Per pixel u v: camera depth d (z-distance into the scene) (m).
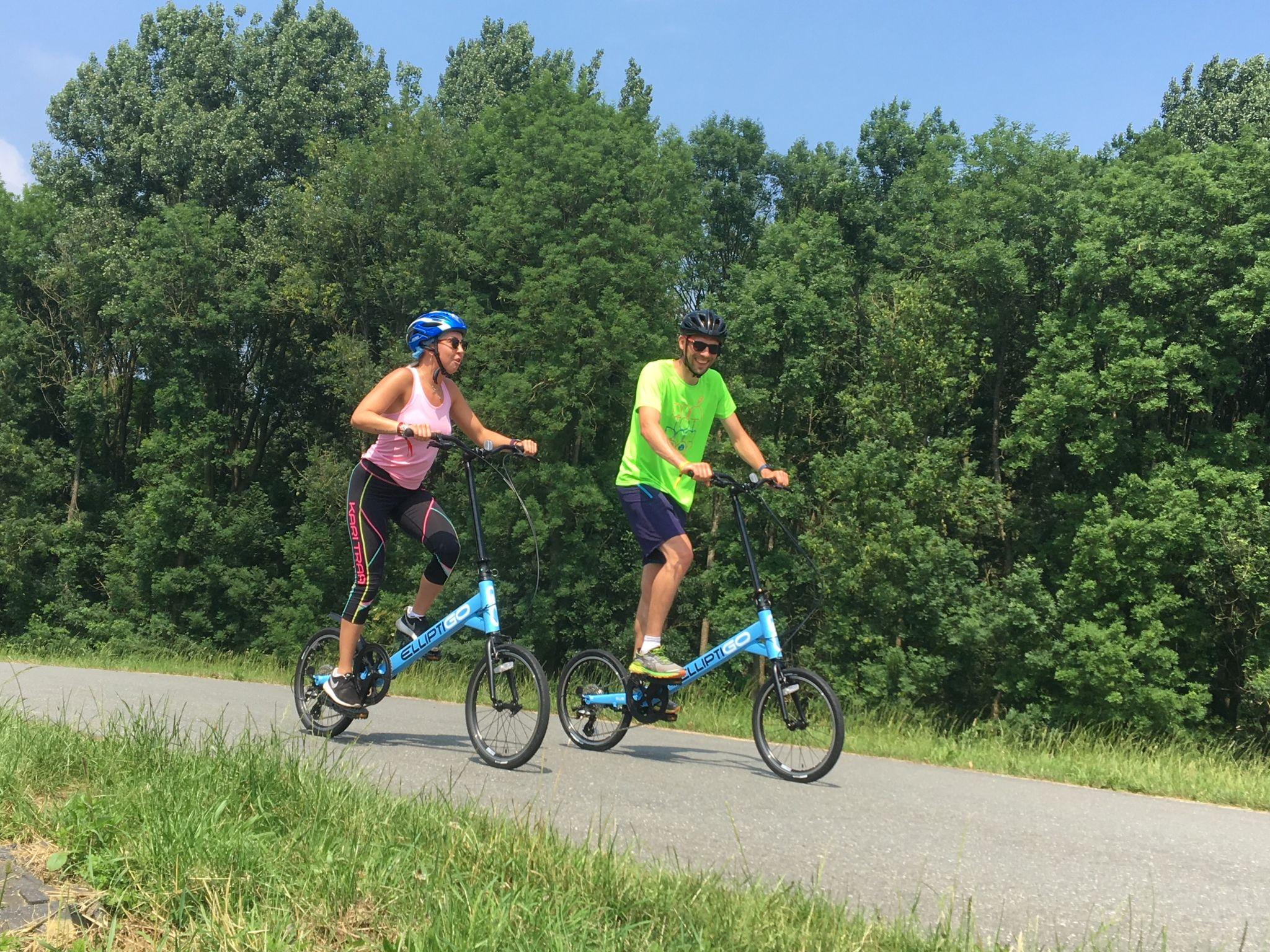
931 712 25.61
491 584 5.20
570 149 30.19
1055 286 30.47
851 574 26.50
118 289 36.88
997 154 32.12
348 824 3.20
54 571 36.78
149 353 35.88
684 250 30.48
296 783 3.55
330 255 33.69
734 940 2.54
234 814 3.20
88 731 4.38
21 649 27.34
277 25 40.19
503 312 30.38
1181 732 23.27
